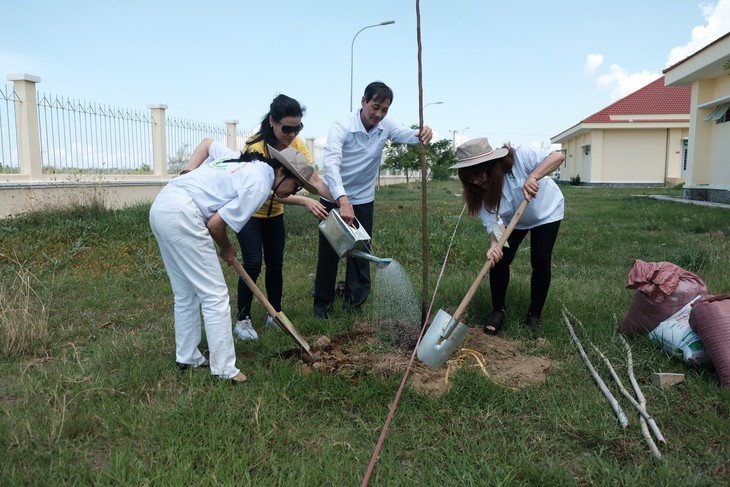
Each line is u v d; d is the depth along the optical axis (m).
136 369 3.26
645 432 2.62
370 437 2.65
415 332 3.89
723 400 2.89
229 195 3.09
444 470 2.41
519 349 3.76
